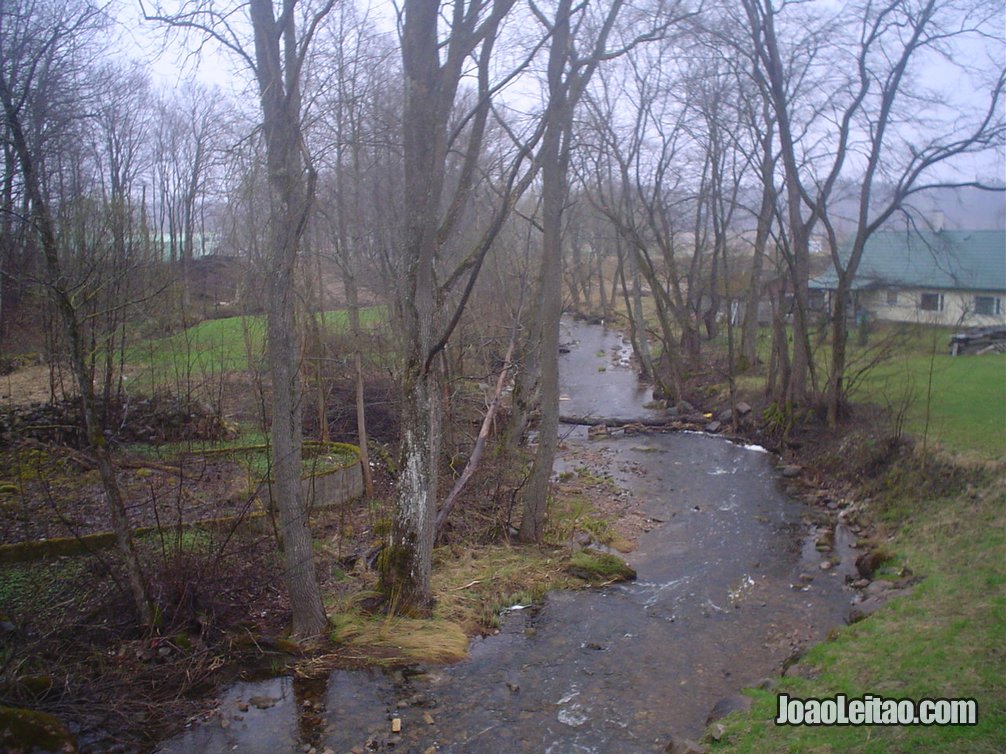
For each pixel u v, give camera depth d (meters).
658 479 19.12
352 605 10.49
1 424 15.15
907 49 18.88
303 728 7.99
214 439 16.56
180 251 34.25
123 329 15.54
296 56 8.94
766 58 21.05
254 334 18.69
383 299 21.61
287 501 9.37
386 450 18.45
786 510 16.58
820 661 9.02
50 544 10.53
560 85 12.55
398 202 18.64
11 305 18.17
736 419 24.14
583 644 10.20
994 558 11.14
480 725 8.15
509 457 16.67
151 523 11.61
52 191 14.02
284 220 8.63
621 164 29.05
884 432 17.42
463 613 10.84
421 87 9.63
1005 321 34.88
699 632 10.60
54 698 7.91
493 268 22.80
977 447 15.37
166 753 7.54
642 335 33.34
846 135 20.20
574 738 7.92
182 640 9.04
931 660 8.22
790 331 31.62
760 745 7.16
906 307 34.12
